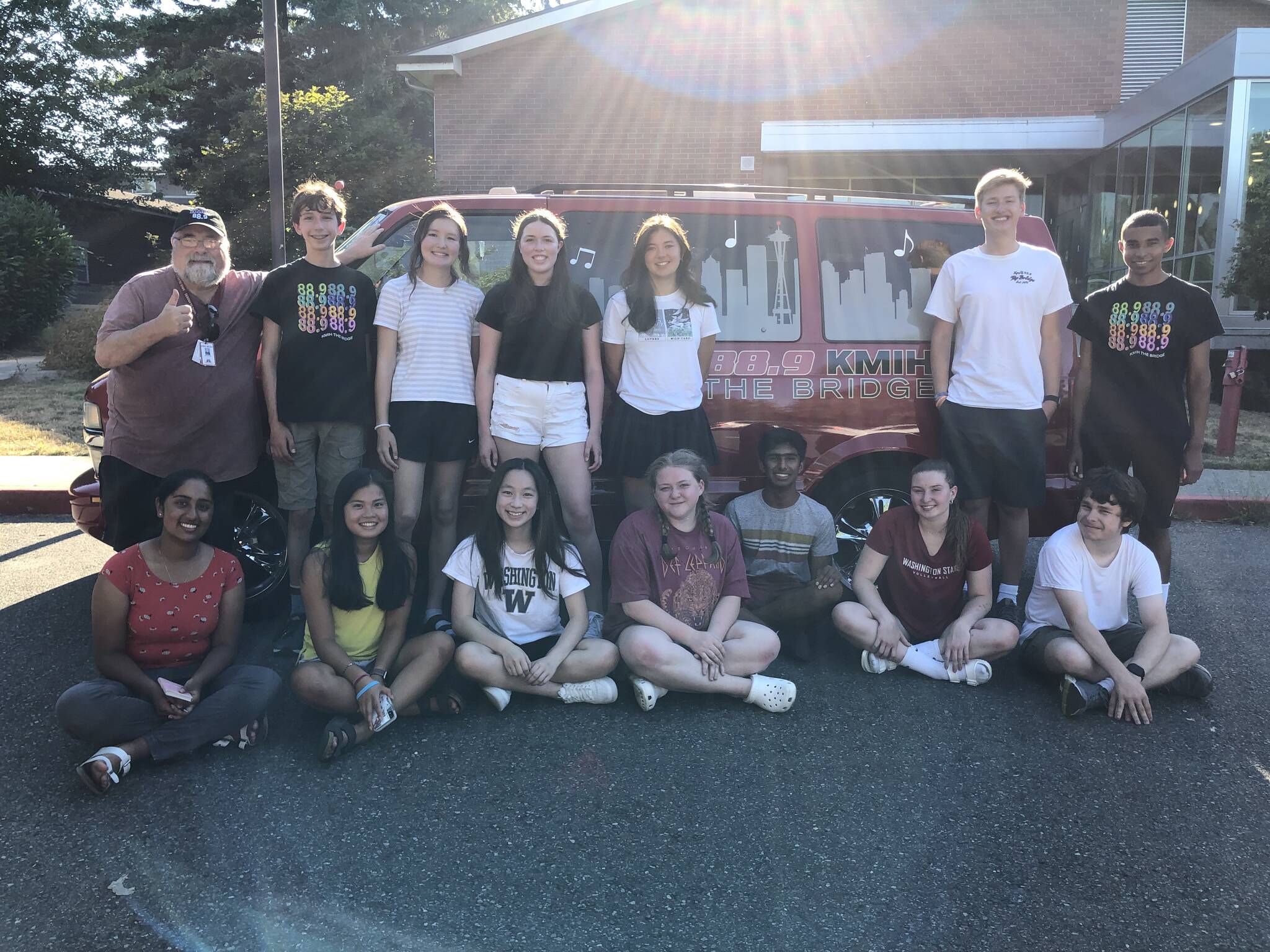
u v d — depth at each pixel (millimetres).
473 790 2914
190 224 3660
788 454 3861
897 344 4398
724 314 4344
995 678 3842
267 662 3916
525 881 2457
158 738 2979
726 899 2395
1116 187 12992
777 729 3363
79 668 3791
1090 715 3500
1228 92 10211
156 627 3104
